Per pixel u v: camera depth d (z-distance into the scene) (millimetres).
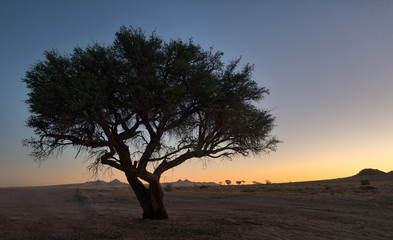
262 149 18578
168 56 15078
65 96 13039
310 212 21047
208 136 17062
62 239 13914
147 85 14055
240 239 11570
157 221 16750
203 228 14281
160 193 17828
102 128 14734
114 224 17656
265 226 14742
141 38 15141
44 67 14914
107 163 16188
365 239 11703
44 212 27312
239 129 17016
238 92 16688
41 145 14922
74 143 14961
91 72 14742
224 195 41344
